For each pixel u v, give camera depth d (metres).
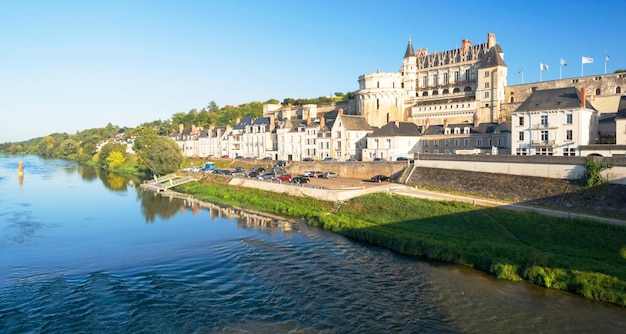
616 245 36.44
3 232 51.44
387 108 117.56
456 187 59.75
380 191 61.38
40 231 52.00
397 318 27.50
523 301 29.78
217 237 48.19
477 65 127.00
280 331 25.91
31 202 73.50
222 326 26.58
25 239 48.12
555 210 46.91
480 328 26.16
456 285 32.75
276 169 88.31
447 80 135.62
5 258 40.94
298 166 89.44
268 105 168.50
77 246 45.16
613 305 28.95
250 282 33.91
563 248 37.69
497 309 28.62
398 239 42.16
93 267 38.03
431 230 45.56
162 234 50.09
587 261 34.22
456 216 48.12
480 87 109.06
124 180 108.94
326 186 64.81
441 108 112.75
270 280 34.25
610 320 27.03
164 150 99.81
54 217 60.50
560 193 49.06
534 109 65.50
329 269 36.66
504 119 101.50
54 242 46.78
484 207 48.81
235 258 40.06
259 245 44.34
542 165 52.75
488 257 36.28
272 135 117.31
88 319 27.58
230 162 111.44
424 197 55.62
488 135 81.62
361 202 56.66
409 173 69.12
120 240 47.50
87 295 31.34
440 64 139.12
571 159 49.81
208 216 60.44
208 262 39.00
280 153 113.31
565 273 32.28
